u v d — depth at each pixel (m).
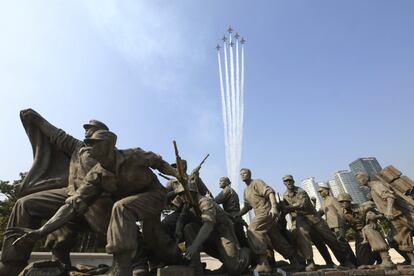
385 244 9.56
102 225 6.47
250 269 7.60
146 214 5.79
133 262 6.58
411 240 10.48
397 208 10.72
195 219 7.53
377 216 10.04
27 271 5.98
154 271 6.58
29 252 6.28
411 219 10.52
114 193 6.01
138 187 5.94
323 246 10.24
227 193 9.34
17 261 6.12
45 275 6.03
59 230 7.00
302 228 9.42
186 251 6.18
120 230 5.27
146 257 6.78
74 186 6.89
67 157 7.89
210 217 6.69
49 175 7.60
